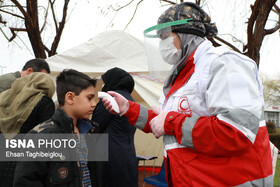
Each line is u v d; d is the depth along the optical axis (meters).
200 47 1.38
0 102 1.91
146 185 5.09
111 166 2.59
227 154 1.14
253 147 1.18
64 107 1.71
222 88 1.17
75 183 1.54
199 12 1.45
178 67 1.43
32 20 5.88
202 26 1.42
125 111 1.50
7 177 1.78
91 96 1.72
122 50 4.93
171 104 1.40
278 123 24.36
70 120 1.58
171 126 1.27
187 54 1.38
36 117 1.88
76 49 4.88
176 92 1.39
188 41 1.40
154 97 4.48
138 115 1.48
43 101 1.91
